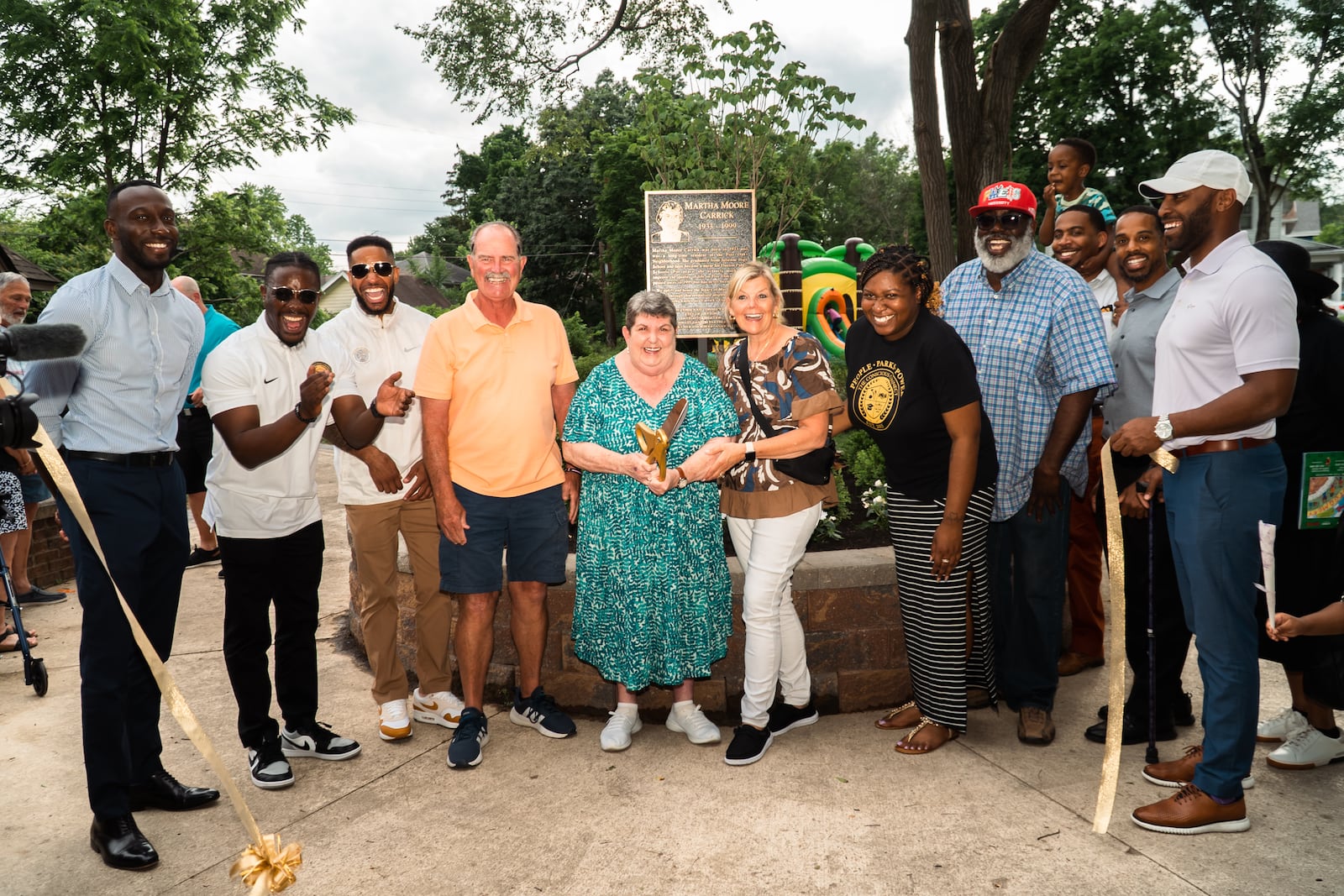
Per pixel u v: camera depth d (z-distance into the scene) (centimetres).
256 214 2228
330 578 622
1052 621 346
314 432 333
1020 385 348
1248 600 274
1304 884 245
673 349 351
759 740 341
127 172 1977
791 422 339
